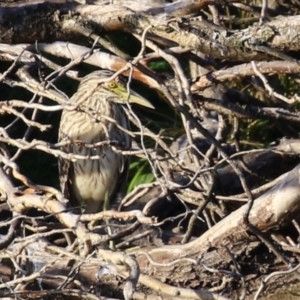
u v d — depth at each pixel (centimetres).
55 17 838
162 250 967
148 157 793
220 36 823
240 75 979
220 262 958
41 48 1030
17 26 838
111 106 1178
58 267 965
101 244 773
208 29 826
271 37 815
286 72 953
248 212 840
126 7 833
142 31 834
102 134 1195
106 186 1231
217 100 1066
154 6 840
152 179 1266
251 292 968
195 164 1115
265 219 927
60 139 1228
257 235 870
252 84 1229
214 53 832
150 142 1334
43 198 741
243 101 1143
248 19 1038
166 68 1319
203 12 1031
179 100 898
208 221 1090
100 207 1271
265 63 956
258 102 1160
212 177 992
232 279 922
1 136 866
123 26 836
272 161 1248
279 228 938
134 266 675
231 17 1104
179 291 731
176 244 1011
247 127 1341
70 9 837
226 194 1204
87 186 1235
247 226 860
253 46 817
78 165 1217
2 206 1055
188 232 1027
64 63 1319
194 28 826
